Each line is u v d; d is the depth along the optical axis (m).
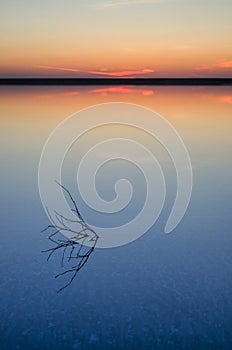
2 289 3.74
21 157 8.40
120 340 3.07
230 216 5.29
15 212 5.44
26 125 12.09
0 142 9.89
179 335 3.12
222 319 3.30
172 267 4.09
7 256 4.32
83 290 3.73
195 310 3.41
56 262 4.22
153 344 3.01
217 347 2.98
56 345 3.02
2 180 6.85
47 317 3.35
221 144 9.55
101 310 3.44
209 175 7.06
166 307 3.46
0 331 3.19
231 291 3.67
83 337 3.11
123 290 3.72
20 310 3.45
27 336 3.12
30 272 4.03
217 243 4.57
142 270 4.05
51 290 3.72
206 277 3.90
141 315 3.37
